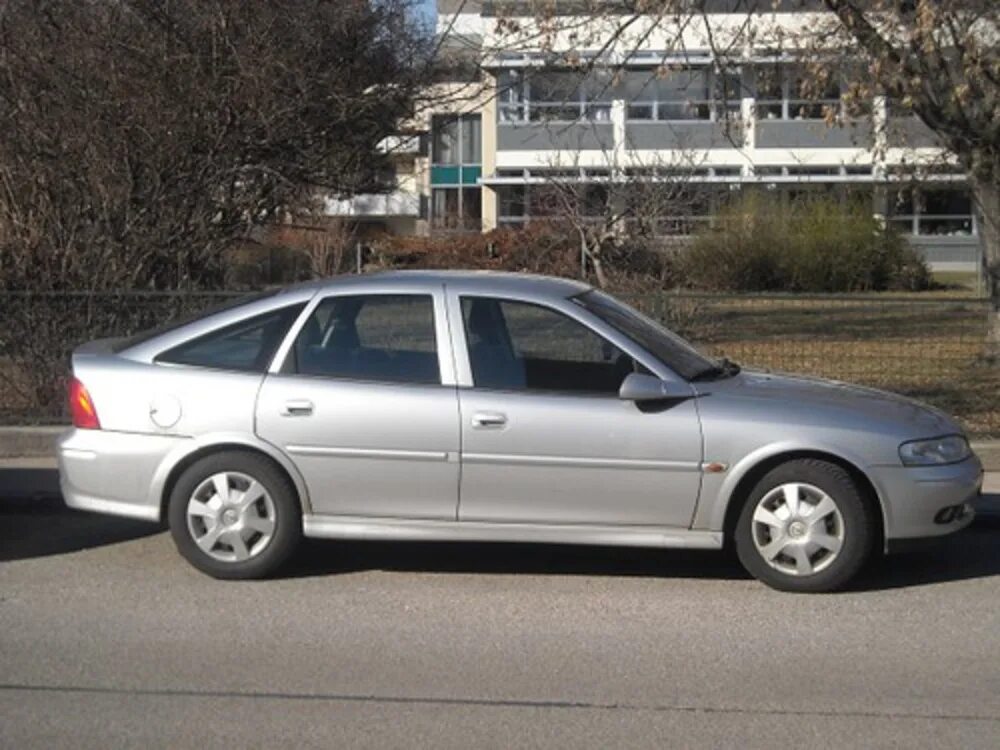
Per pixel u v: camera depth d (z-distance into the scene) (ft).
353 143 54.54
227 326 25.48
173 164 46.21
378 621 22.91
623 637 22.09
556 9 44.24
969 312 38.27
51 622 22.77
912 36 39.50
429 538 24.64
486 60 62.90
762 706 18.88
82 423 25.35
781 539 24.26
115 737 17.66
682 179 94.38
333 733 17.79
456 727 18.02
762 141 122.11
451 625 22.72
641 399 24.06
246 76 47.39
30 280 40.47
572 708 18.76
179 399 24.90
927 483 24.08
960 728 18.06
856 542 24.16
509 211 139.95
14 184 42.73
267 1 48.44
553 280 26.73
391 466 24.44
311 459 24.63
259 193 51.03
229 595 24.41
